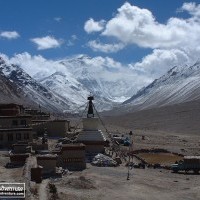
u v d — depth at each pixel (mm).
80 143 121562
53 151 109562
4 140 127062
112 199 76125
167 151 145125
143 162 121188
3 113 141250
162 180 96125
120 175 98438
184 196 82375
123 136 177000
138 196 80125
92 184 84188
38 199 61719
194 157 110125
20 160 95812
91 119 130250
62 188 78625
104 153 127062
